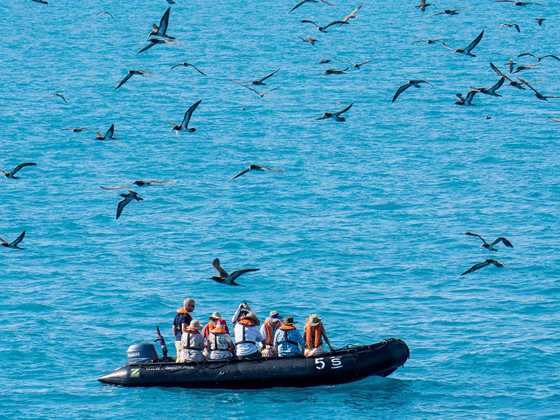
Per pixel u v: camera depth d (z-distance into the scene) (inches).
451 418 2898.6
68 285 4101.9
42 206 5349.4
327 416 2913.4
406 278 4192.9
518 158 6368.1
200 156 6486.2
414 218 5103.3
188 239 4776.1
